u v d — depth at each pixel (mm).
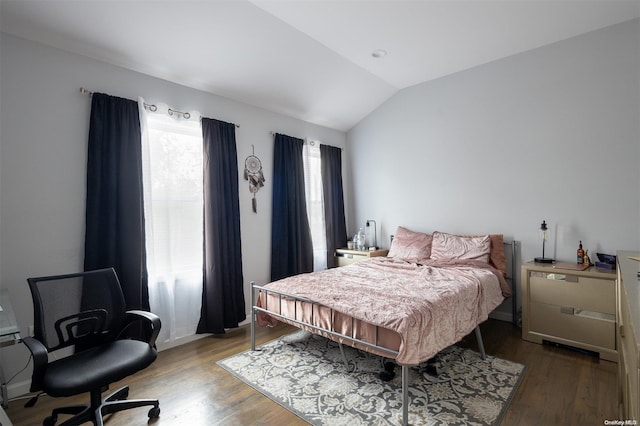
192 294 3035
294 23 2689
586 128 2959
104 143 2475
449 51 3234
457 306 2246
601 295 2512
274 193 3793
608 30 2838
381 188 4465
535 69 3209
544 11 2602
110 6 2143
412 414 1854
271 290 2549
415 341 1772
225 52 2791
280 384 2205
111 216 2463
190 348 2844
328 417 1845
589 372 2301
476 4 2500
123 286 2504
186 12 2330
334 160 4582
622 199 2801
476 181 3617
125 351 1808
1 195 2098
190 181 3037
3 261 2107
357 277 2867
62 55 2340
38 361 1462
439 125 3881
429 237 3807
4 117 2105
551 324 2756
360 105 4297
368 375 2303
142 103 2688
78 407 1843
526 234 3301
